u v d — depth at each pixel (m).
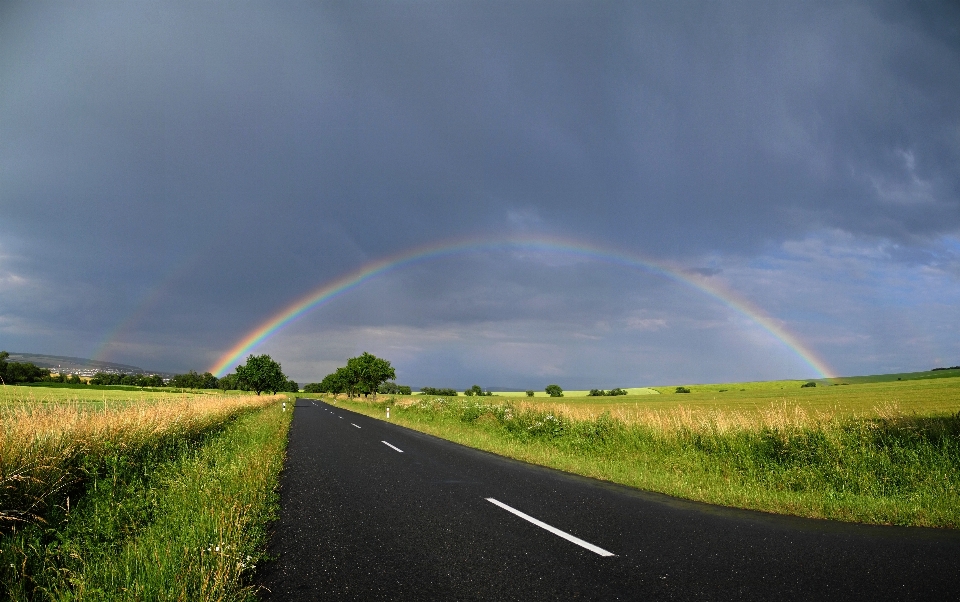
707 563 4.87
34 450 7.16
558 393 118.88
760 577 4.48
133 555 4.78
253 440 14.92
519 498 8.07
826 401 50.28
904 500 7.70
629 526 6.33
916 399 46.22
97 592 4.00
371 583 4.44
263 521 6.48
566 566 4.83
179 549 4.91
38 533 5.52
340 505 7.57
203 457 10.91
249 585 4.29
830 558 5.02
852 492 8.41
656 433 13.89
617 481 9.68
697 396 88.56
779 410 13.17
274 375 94.81
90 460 8.07
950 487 8.00
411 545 5.55
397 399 55.62
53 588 4.18
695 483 9.24
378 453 13.98
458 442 17.03
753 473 10.01
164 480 8.34
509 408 23.30
